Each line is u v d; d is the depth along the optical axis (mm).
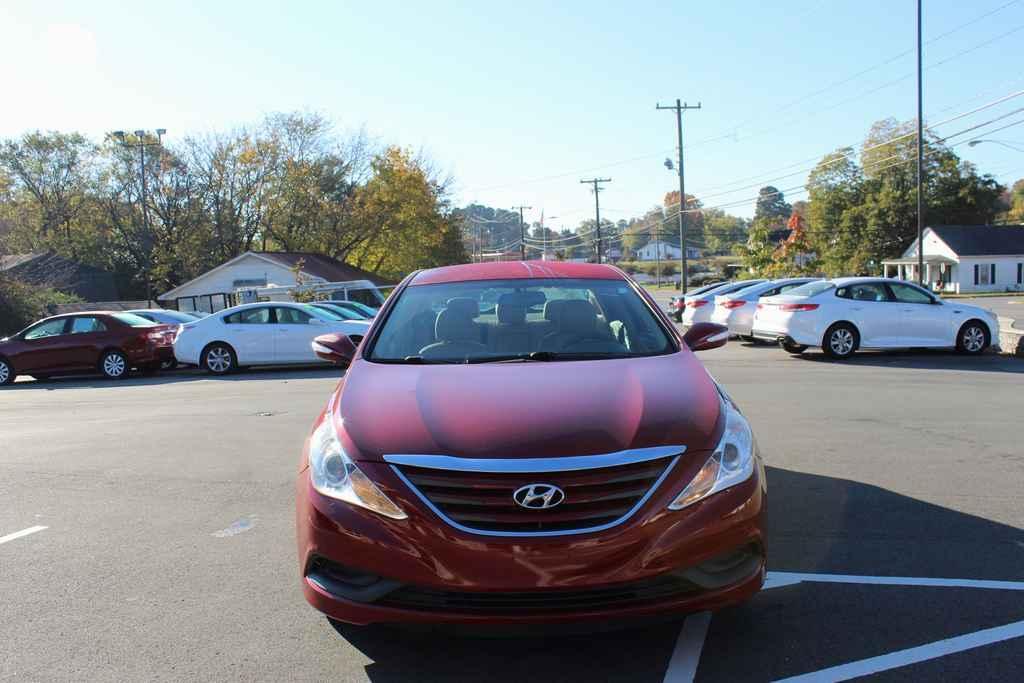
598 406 3398
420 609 3049
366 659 3416
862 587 4016
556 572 2941
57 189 51156
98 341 17031
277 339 16250
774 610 3781
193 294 38375
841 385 11008
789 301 15273
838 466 6352
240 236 46812
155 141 46188
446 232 55781
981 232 61875
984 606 3764
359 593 3131
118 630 3758
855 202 73750
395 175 51156
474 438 3178
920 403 9312
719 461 3244
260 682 3234
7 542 5133
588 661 3344
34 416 11156
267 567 4543
